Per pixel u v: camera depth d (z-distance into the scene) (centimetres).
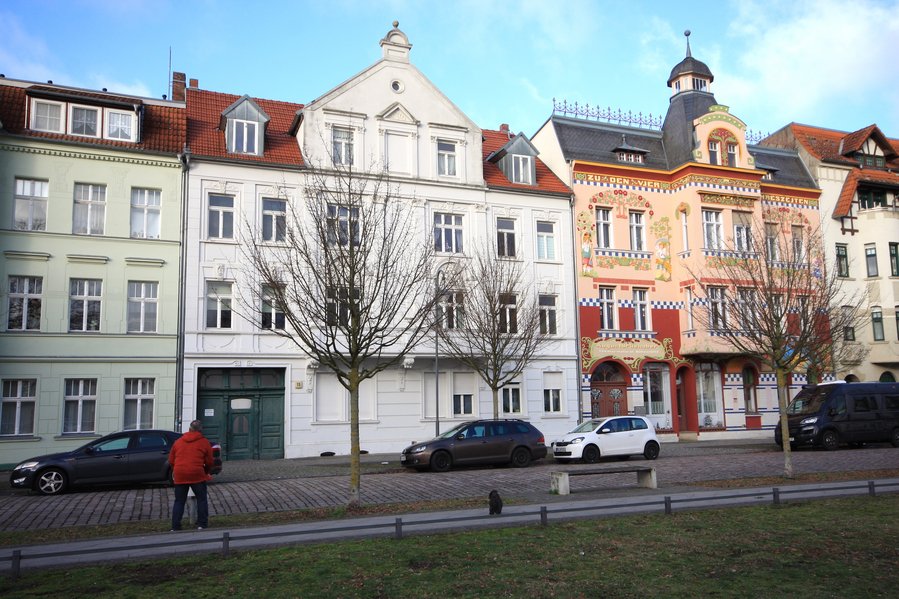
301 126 2966
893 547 1045
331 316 1566
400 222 2877
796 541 1082
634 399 3409
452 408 3062
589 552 1015
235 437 2722
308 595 819
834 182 4038
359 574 902
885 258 3941
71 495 1728
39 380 2473
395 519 1181
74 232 2584
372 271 1686
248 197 2803
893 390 2916
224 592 833
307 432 2794
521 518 1220
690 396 3522
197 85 3272
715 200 3559
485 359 2833
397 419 2953
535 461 2542
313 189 2133
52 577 905
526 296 3155
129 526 1279
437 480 1928
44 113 2614
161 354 2625
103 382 2547
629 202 3556
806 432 2764
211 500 1605
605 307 3453
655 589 848
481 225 3203
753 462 2284
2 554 1025
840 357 3581
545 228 3394
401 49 3155
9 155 2522
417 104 3150
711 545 1057
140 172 2694
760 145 4094
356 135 2995
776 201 3875
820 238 3241
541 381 3238
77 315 2569
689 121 3681
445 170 3189
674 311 3550
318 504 1534
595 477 2003
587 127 3712
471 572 912
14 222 2514
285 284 1914
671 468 2153
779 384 1920
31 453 2430
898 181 4103
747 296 2356
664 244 3594
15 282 2506
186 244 2700
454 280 2547
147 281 2658
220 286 2762
